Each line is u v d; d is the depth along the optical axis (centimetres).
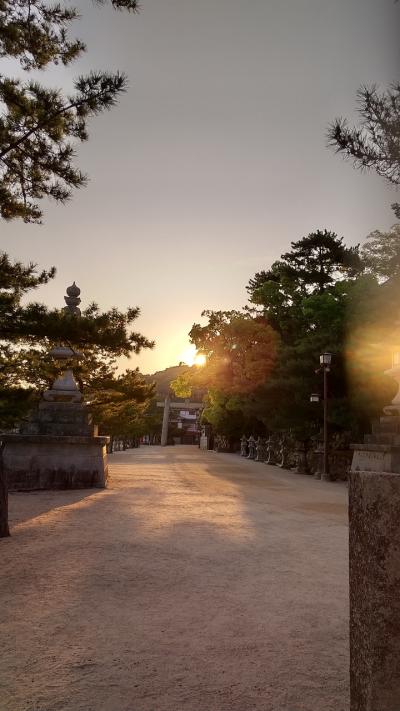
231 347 3222
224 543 695
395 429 1248
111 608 419
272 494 1415
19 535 720
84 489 1352
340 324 2445
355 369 2184
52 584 484
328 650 340
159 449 6700
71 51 859
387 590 196
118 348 1106
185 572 536
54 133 867
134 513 942
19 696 271
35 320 1023
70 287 1631
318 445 2461
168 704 264
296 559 611
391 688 192
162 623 386
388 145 670
